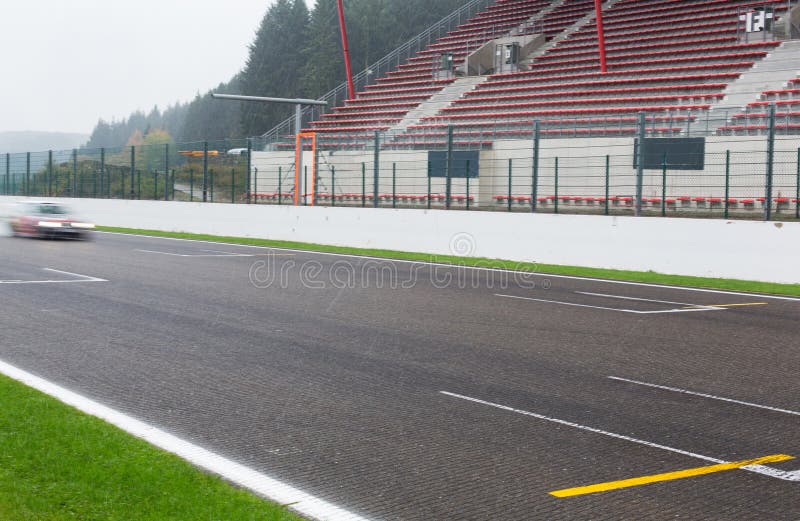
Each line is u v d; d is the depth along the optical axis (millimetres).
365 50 98000
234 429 6359
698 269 18078
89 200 36875
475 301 13719
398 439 6160
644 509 4852
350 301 13453
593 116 34156
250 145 31297
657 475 5449
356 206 28812
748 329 11250
